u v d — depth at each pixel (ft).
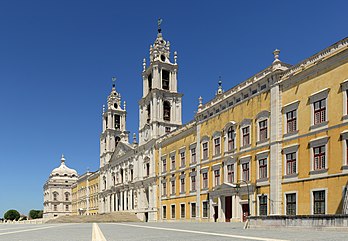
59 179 557.74
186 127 202.08
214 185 167.02
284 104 127.44
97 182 387.55
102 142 370.32
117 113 363.15
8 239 78.33
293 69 125.39
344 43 106.32
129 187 288.10
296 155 119.85
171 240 63.98
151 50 263.29
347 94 103.65
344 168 101.91
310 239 57.11
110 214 274.77
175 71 259.60
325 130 109.50
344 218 71.10
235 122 154.20
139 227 132.57
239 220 146.20
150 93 251.80
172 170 213.66
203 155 179.11
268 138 133.08
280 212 124.26
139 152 269.44
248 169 143.74
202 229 102.73
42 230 125.80
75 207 488.02
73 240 69.92
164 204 221.46
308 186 113.91
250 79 146.82
